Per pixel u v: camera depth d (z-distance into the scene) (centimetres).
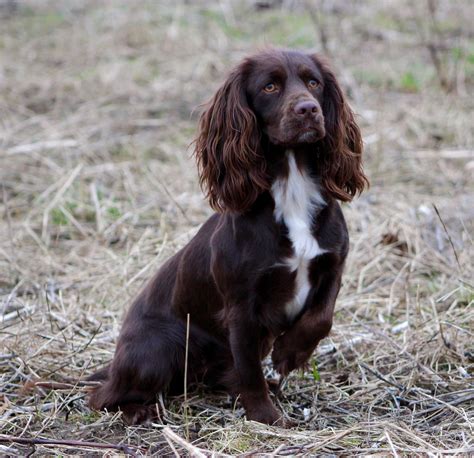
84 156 1272
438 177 1186
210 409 699
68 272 988
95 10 1984
